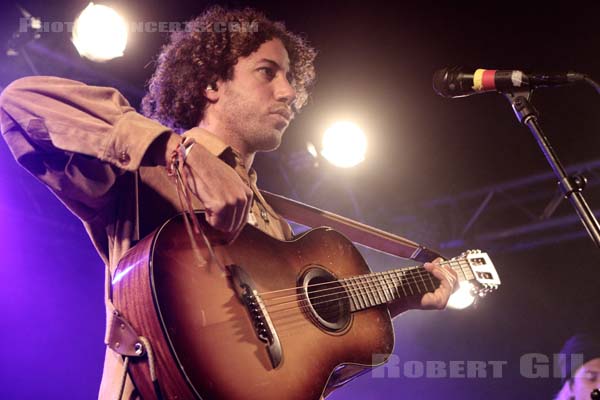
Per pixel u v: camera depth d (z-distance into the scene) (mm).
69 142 1780
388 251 3059
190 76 2617
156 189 2096
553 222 7508
